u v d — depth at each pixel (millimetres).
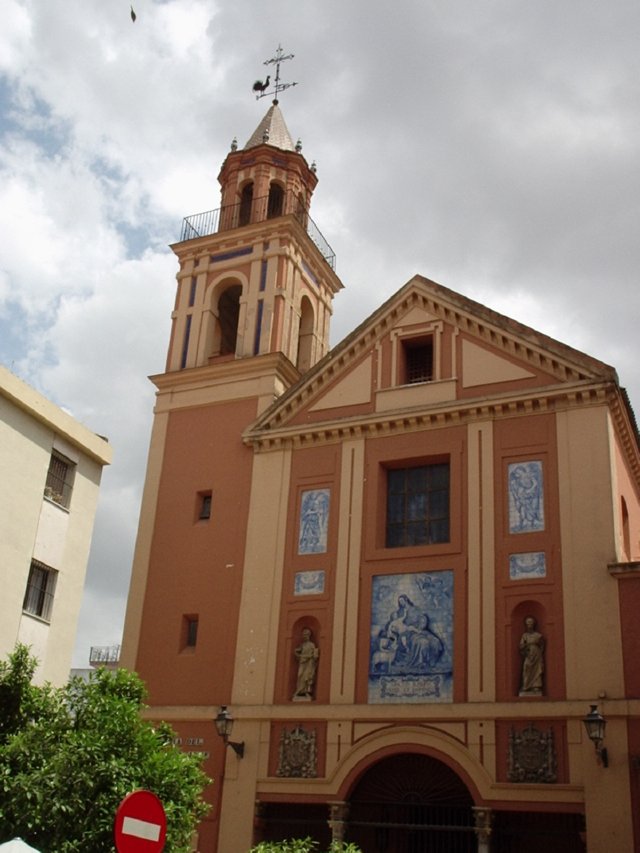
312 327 34875
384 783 24188
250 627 26953
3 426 23953
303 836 24781
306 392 29391
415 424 27297
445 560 25328
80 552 26328
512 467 25641
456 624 24484
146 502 30531
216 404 31172
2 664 16875
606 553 23625
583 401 25422
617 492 24984
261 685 26047
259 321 32156
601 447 24766
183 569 28906
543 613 23844
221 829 24797
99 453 27344
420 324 28625
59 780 14320
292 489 28281
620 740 21734
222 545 28656
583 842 22078
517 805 22078
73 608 25797
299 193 36500
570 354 25922
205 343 32750
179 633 28031
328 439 28422
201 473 30172
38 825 13898
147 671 27828
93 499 27188
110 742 15297
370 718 24328
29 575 24609
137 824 9852
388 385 28359
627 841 20797
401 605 25359
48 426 25594
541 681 23188
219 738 25938
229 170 36812
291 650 26250
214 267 34062
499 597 24312
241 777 25125
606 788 21406
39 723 15836
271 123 38062
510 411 26219
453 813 23547
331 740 24547
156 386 32531
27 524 24453
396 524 27078
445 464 27188
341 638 25656
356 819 24234
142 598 28984
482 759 22797
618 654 22516
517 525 24922
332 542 26984
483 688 23516
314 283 35438
